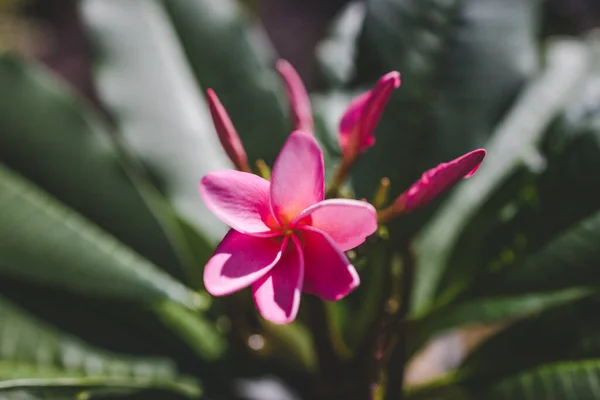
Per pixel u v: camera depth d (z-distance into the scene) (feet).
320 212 1.51
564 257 1.98
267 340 2.16
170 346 2.11
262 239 1.54
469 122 2.15
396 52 2.17
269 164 2.21
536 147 2.20
